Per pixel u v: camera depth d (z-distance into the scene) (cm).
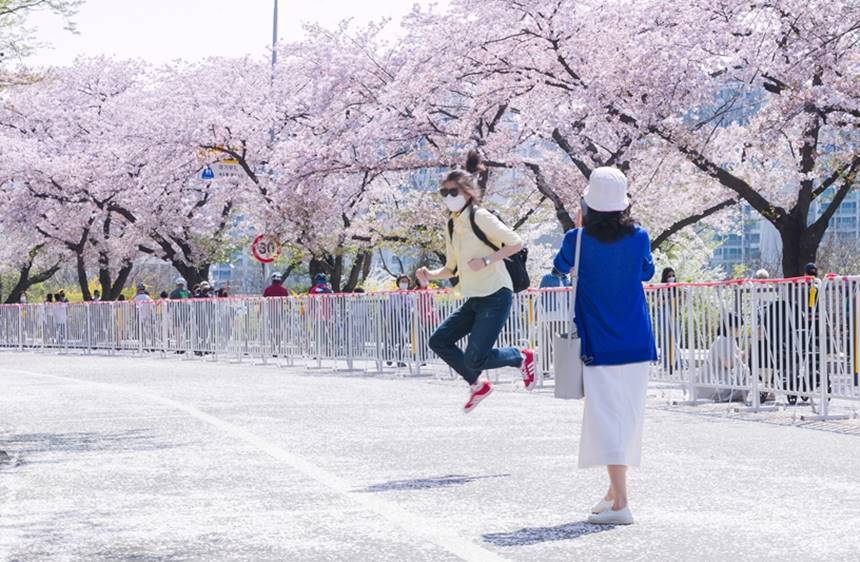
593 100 2831
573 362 670
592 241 679
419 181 4606
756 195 2909
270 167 3756
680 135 2825
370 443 1083
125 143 4603
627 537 620
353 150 3541
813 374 1342
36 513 732
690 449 1018
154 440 1134
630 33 2958
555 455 980
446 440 1104
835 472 866
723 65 2777
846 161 2842
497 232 905
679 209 3706
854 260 6138
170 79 5162
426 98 3288
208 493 796
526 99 3300
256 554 595
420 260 5050
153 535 651
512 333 1930
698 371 1522
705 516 681
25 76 2020
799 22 2619
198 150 4238
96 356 3350
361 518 689
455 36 3114
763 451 1002
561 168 3494
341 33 3791
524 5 3016
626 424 669
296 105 4259
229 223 5144
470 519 680
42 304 3803
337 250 4253
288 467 921
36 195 5006
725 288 1473
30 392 1845
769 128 2642
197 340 3044
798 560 559
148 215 4819
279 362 2762
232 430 1211
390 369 2455
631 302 677
